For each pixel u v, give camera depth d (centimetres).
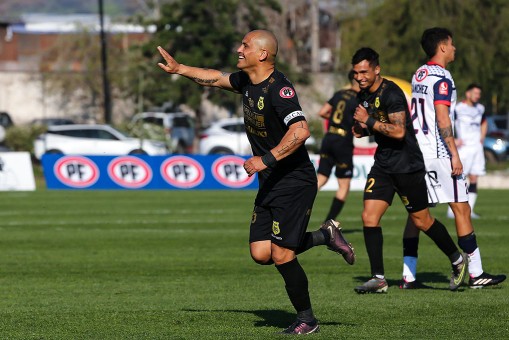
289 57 10288
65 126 6800
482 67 6794
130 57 9650
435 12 7112
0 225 3306
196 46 7644
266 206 1381
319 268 2242
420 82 1850
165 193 4922
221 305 1711
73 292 1883
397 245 2714
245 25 8369
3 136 6944
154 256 2466
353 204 4272
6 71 8381
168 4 7800
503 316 1572
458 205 1864
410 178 1806
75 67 10562
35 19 14200
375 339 1368
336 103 2869
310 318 1409
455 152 1819
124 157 5256
